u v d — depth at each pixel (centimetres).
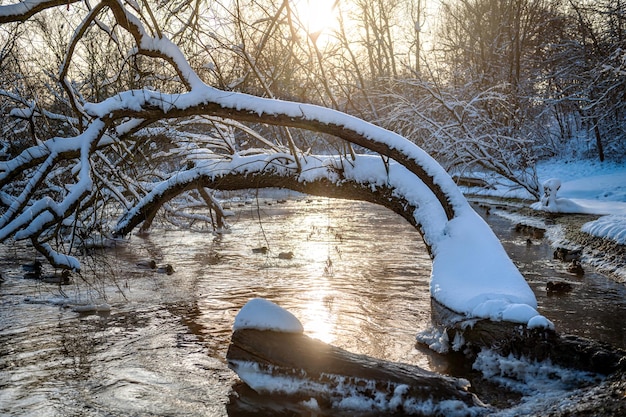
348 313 983
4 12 831
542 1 3394
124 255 1545
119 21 995
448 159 2175
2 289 1148
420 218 1125
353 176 1184
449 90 2234
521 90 2727
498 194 3036
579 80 2953
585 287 1150
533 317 723
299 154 1266
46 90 1422
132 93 1012
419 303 1043
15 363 759
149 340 852
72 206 963
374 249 1625
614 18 2634
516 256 1500
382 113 2083
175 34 1104
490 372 708
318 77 1139
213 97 1029
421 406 593
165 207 1884
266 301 688
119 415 611
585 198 2425
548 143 3672
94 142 995
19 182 1513
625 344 795
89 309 1012
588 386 633
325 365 632
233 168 1273
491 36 3070
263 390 646
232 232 1992
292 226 2148
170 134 1417
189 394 663
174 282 1230
